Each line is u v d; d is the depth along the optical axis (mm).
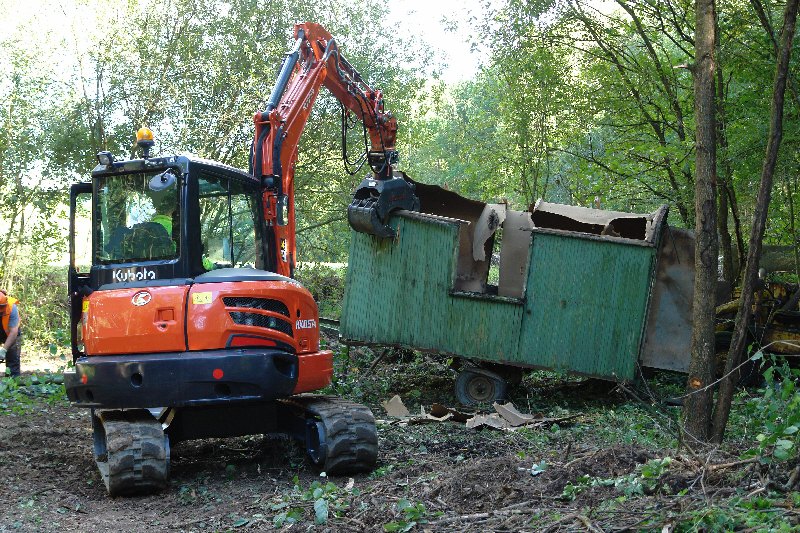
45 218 18000
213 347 6969
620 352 10852
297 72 9938
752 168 12438
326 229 21484
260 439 9008
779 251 15516
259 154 8820
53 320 17656
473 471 6188
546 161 18453
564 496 5422
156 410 8289
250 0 18938
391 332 11203
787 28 7258
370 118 11164
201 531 5648
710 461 5527
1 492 6727
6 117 17422
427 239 11109
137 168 7266
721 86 13914
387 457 7840
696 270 7273
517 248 11578
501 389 11195
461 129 27688
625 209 17016
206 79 18828
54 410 10648
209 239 7469
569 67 16891
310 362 7441
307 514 5773
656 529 4414
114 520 6012
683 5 15125
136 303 6973
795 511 4332
